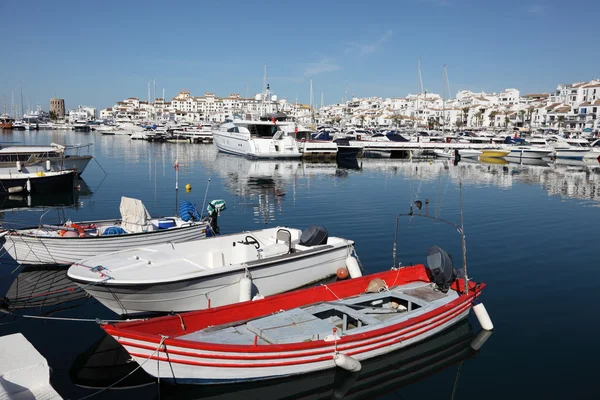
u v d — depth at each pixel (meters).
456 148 57.00
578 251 15.45
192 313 8.00
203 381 7.30
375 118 139.88
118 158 48.22
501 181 35.69
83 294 11.47
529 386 7.70
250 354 7.17
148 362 7.18
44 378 6.37
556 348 8.90
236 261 11.19
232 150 51.38
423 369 8.25
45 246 12.29
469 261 14.18
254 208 22.53
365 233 17.50
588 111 96.56
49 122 136.00
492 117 122.75
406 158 56.75
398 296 9.91
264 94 61.47
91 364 8.18
